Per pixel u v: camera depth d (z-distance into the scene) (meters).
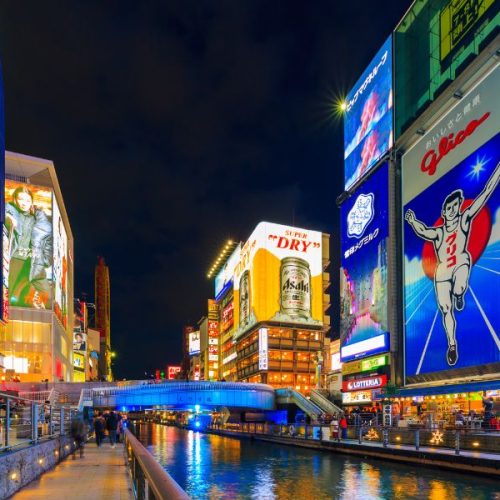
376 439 47.16
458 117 67.50
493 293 56.84
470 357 59.59
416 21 83.19
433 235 69.81
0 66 41.25
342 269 95.62
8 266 88.75
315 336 152.25
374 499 26.91
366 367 84.31
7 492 12.40
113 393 76.75
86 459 24.23
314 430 58.03
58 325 101.00
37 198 95.88
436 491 27.80
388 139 85.12
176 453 57.00
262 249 153.25
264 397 92.50
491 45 61.84
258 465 43.41
